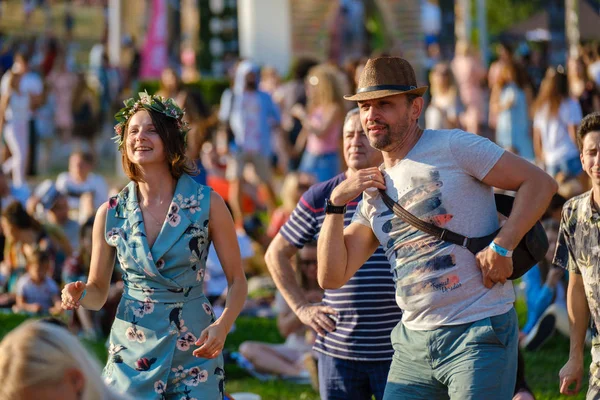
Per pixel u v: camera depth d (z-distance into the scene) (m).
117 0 39.38
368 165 8.12
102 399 4.58
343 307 7.97
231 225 7.39
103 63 33.78
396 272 6.97
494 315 6.73
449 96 23.19
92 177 18.67
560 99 18.50
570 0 34.56
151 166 7.33
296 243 8.41
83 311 13.26
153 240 7.25
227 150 21.20
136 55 37.41
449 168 6.80
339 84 18.59
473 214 6.80
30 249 14.84
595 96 19.69
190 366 7.19
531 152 21.23
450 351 6.75
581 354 7.44
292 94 24.09
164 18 38.81
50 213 17.05
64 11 60.81
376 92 6.79
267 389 11.36
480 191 6.85
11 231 14.91
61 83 30.81
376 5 38.12
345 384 8.00
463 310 6.74
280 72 36.62
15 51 35.41
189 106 19.17
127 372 7.17
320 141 18.50
